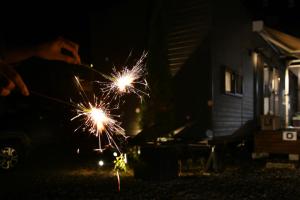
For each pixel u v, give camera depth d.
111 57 9.63
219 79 8.52
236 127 9.89
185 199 5.07
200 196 5.23
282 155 10.09
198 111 8.14
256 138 9.34
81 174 7.16
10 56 1.13
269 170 7.55
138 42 9.32
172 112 8.16
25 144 7.71
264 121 9.50
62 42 1.25
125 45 9.51
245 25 10.98
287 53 12.22
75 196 5.33
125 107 9.02
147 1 9.27
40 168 7.92
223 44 8.85
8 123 7.50
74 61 1.28
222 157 7.95
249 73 11.45
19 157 7.58
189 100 8.27
